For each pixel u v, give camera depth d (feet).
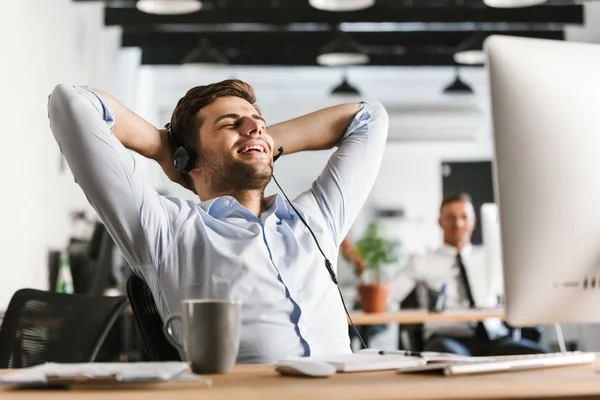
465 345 17.31
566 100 4.71
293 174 44.96
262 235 6.68
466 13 31.76
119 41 33.22
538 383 3.99
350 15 31.60
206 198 7.33
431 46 35.53
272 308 6.35
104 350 17.52
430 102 45.14
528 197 4.65
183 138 7.35
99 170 6.26
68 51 23.09
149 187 6.56
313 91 44.65
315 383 4.15
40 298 8.30
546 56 4.74
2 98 16.57
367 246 17.74
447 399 3.56
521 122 4.65
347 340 6.73
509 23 31.89
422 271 19.19
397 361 4.89
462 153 46.03
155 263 6.45
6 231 16.67
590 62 4.82
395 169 45.83
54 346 8.04
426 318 16.38
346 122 7.99
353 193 7.62
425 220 45.47
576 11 31.99
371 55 38.68
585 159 4.71
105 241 17.60
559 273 4.72
